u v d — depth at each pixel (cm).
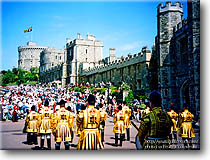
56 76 7388
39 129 888
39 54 9888
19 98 2747
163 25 2486
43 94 3475
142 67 3278
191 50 1723
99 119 590
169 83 2375
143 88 3200
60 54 8881
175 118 1073
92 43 6538
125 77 3812
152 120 451
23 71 8238
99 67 4909
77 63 6256
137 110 1967
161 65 2469
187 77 2119
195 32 1652
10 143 1000
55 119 748
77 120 584
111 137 1230
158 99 479
